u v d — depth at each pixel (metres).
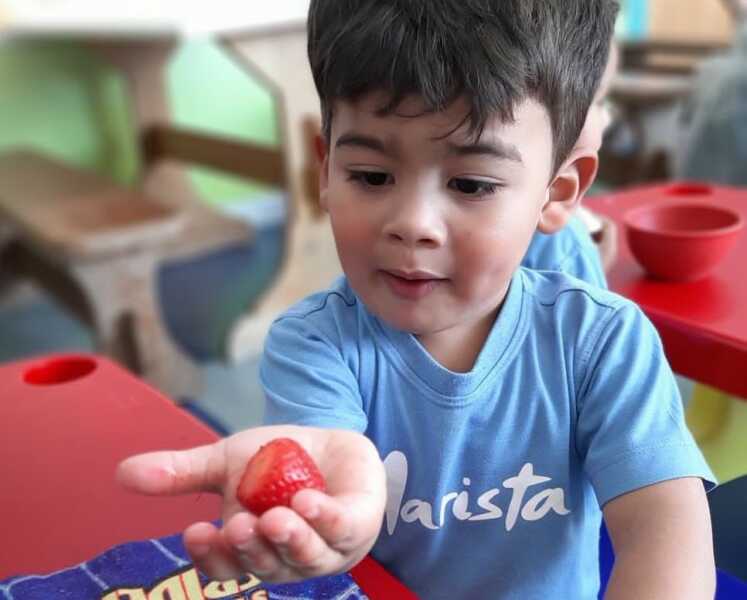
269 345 0.69
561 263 0.90
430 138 0.55
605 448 0.62
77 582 0.59
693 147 2.44
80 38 2.80
